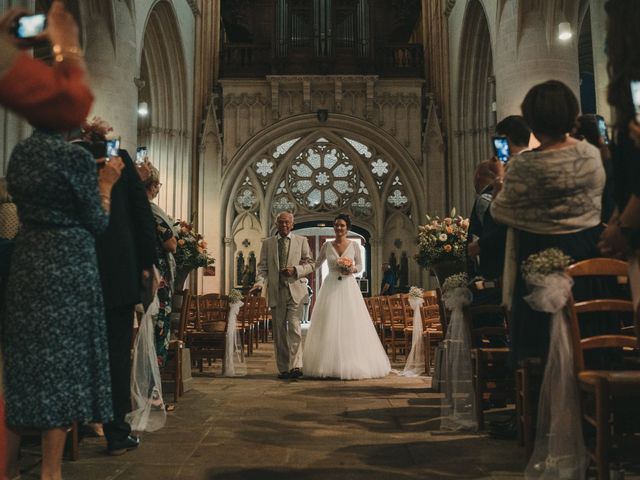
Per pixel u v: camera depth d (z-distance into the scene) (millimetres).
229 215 20781
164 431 4742
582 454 3033
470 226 4848
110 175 3191
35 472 3580
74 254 2848
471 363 4898
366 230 21406
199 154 20500
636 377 2836
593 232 3318
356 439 4449
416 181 20734
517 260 3359
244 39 25688
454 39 19516
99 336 2949
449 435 4562
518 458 3848
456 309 5012
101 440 4434
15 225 3547
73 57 2023
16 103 1785
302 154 21578
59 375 2771
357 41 21250
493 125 18922
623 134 2271
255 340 14945
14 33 2062
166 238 5129
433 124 20562
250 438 4492
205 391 7031
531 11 12969
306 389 7203
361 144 21438
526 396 3734
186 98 19641
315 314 8500
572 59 12969
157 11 17266
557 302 2979
